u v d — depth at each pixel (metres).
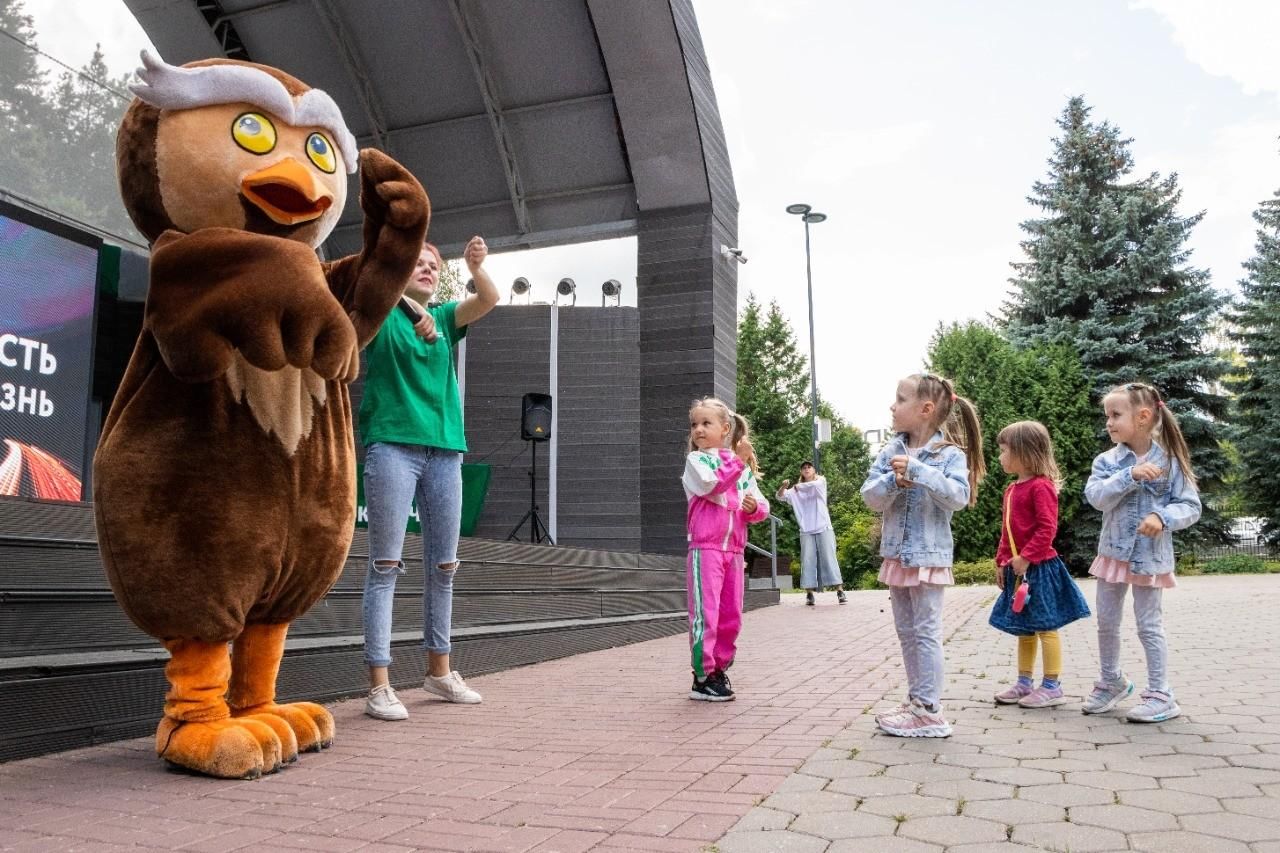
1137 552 4.05
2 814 2.57
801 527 12.34
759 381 43.81
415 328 4.28
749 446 4.94
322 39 11.81
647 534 12.25
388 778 2.99
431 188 12.96
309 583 3.30
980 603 11.70
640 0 10.88
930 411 3.80
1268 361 28.78
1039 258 29.89
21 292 6.30
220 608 3.01
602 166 12.47
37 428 6.36
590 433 12.87
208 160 3.07
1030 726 3.84
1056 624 4.35
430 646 4.60
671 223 12.31
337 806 2.65
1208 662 5.90
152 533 2.94
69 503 4.13
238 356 3.10
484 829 2.41
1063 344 28.17
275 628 3.38
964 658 6.36
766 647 6.99
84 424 6.69
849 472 50.09
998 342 28.81
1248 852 2.18
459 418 4.49
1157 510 4.02
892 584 3.71
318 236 3.42
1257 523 29.39
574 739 3.62
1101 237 29.73
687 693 4.84
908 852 2.19
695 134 11.78
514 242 12.88
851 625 8.84
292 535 3.20
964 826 2.39
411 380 4.26
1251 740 3.51
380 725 3.96
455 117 12.35
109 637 3.99
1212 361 27.39
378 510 4.17
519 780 2.95
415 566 6.08
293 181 3.12
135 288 7.98
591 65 11.70
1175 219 29.41
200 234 2.87
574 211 12.84
